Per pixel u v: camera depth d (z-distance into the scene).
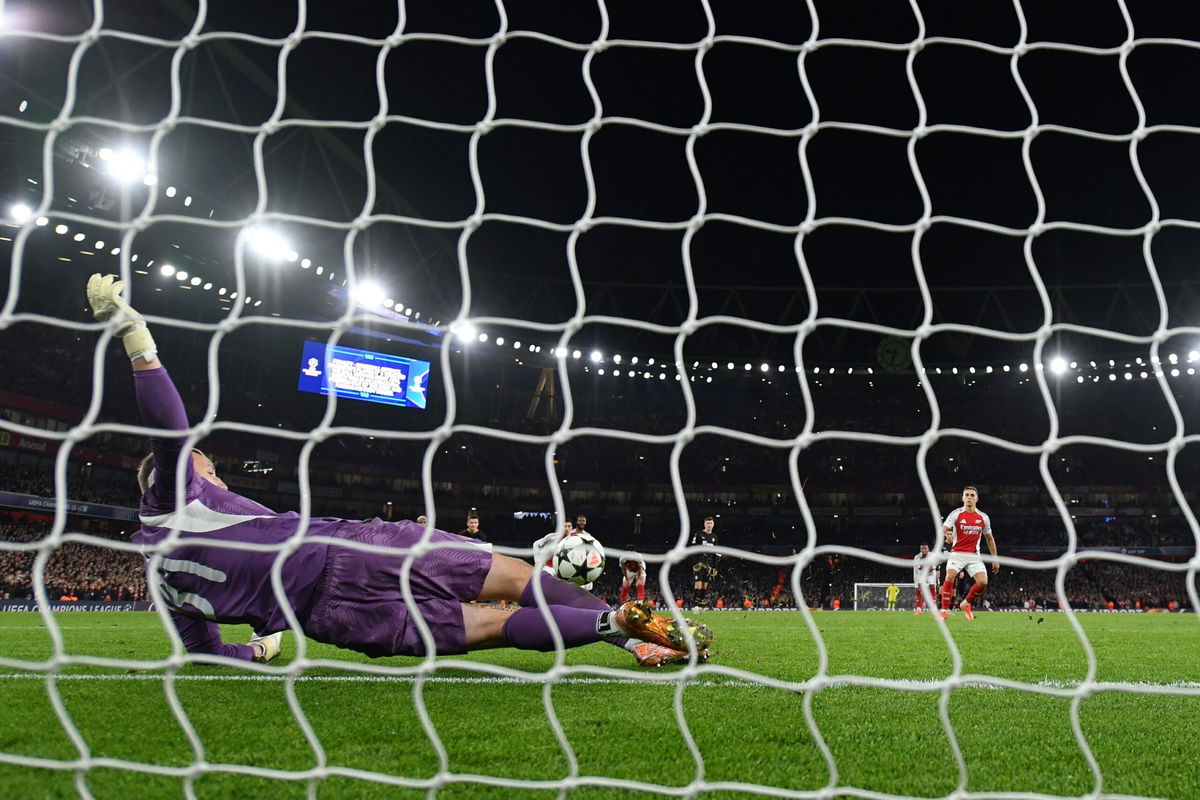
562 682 3.81
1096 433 38.16
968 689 3.65
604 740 2.53
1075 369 35.56
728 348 38.88
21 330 28.20
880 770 2.25
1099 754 2.45
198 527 3.42
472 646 3.62
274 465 34.69
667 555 1.82
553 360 38.16
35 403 27.97
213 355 1.93
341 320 1.96
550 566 7.47
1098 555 1.86
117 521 29.81
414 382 34.78
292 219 2.11
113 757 2.25
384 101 2.32
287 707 3.00
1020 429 38.75
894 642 6.92
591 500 38.84
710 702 3.24
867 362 39.56
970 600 11.12
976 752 2.46
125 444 30.70
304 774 1.69
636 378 40.56
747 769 2.23
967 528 11.12
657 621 3.89
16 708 2.87
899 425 39.34
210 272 27.25
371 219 2.11
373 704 3.09
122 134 20.05
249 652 4.30
